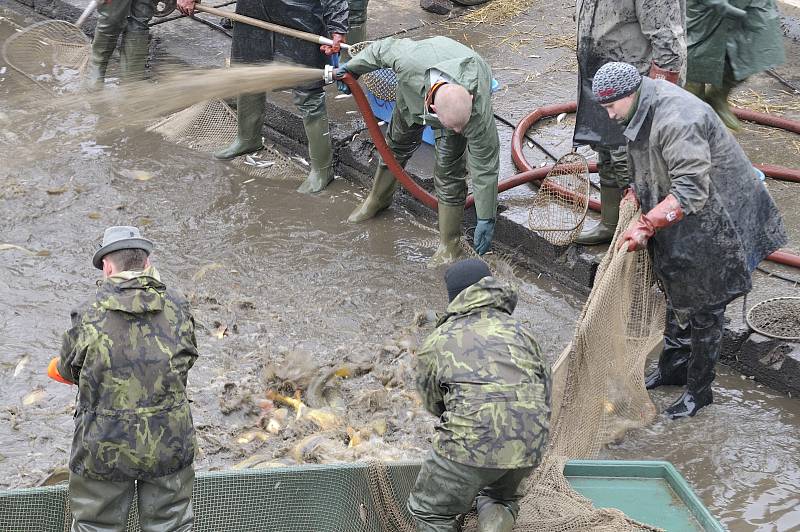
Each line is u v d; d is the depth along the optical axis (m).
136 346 5.77
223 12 11.88
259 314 10.06
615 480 6.78
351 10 13.49
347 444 8.28
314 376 8.93
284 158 13.14
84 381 5.77
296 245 11.37
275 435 8.36
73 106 13.93
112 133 13.49
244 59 12.17
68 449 8.14
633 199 8.20
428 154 12.35
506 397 5.70
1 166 12.59
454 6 16.34
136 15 13.75
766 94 13.50
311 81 11.76
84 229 11.45
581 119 9.97
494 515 6.05
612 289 7.64
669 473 6.74
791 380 8.83
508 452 5.64
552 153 12.30
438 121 9.70
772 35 11.57
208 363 9.26
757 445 8.27
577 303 10.45
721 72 11.62
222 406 8.61
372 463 6.62
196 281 10.59
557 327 10.02
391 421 8.50
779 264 10.09
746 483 7.89
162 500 6.03
